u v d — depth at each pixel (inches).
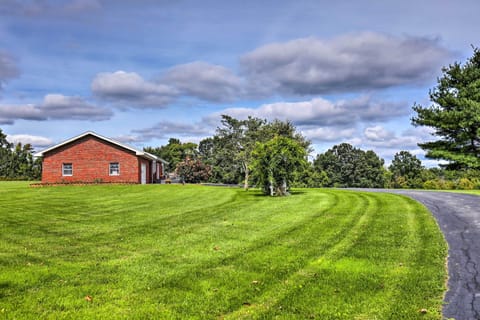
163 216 481.1
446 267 245.8
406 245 305.0
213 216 477.4
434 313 178.7
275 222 426.9
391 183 2514.8
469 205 503.2
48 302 195.9
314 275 236.4
